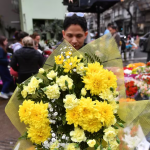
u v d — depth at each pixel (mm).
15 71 2590
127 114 909
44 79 878
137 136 915
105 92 762
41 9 7000
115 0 3201
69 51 926
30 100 800
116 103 860
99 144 815
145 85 1845
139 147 1114
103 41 967
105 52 959
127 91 1866
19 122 948
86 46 974
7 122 2643
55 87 737
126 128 915
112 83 807
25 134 867
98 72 772
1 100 3504
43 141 779
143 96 1881
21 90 857
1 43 3377
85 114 698
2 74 3492
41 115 736
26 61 2371
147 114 898
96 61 908
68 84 750
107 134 716
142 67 2422
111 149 777
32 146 907
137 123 918
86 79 778
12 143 2137
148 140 1173
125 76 2238
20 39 3342
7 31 7461
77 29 1266
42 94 824
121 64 957
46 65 966
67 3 3111
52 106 790
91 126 717
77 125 739
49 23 7246
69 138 777
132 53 7527
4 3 7191
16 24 7520
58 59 851
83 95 779
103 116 716
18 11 7344
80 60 869
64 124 767
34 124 743
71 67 810
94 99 798
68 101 688
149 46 5082
